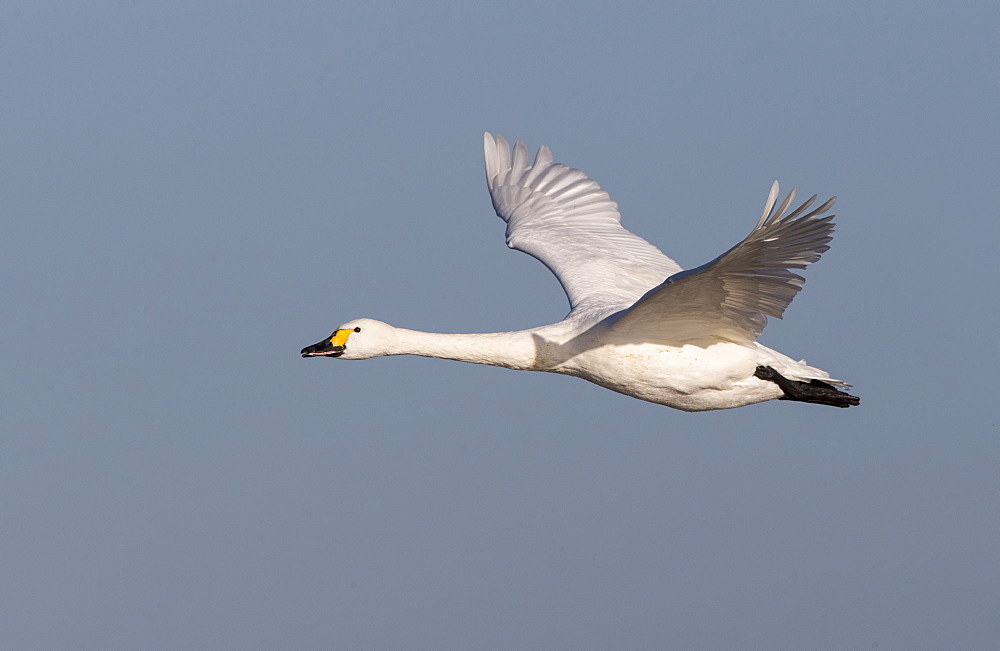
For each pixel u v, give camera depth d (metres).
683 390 14.88
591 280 16.86
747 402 15.20
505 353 15.36
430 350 15.74
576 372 15.24
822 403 15.30
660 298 13.88
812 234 12.27
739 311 14.06
